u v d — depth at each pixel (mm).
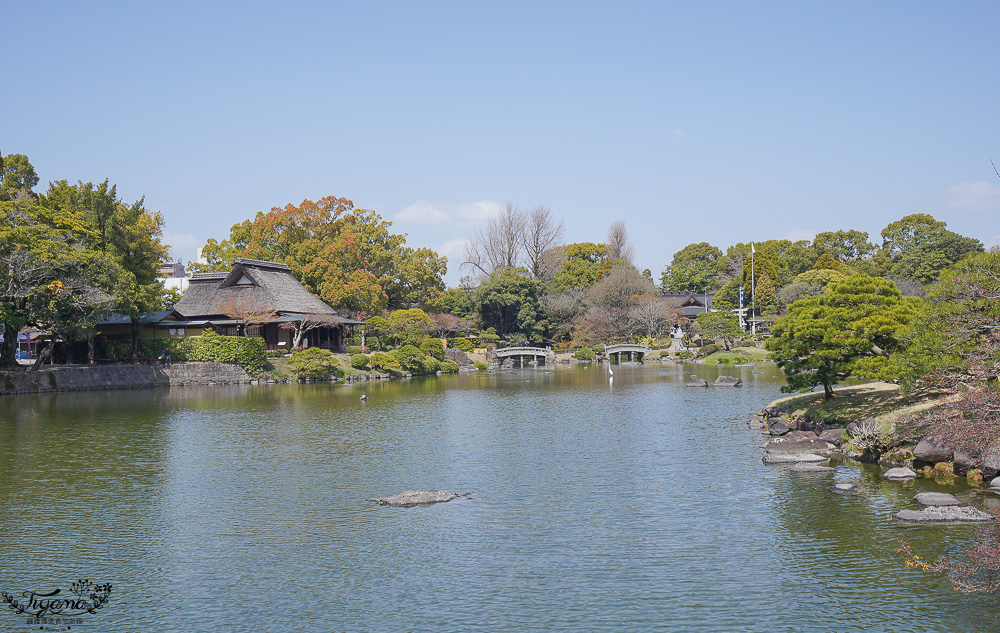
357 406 54000
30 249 56406
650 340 122500
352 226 112688
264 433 40906
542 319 128250
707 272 173250
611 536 21906
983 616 16156
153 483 28922
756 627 15883
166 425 43844
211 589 18375
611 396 60500
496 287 125125
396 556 20453
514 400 58219
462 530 22656
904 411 31125
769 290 126375
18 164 71062
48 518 24250
